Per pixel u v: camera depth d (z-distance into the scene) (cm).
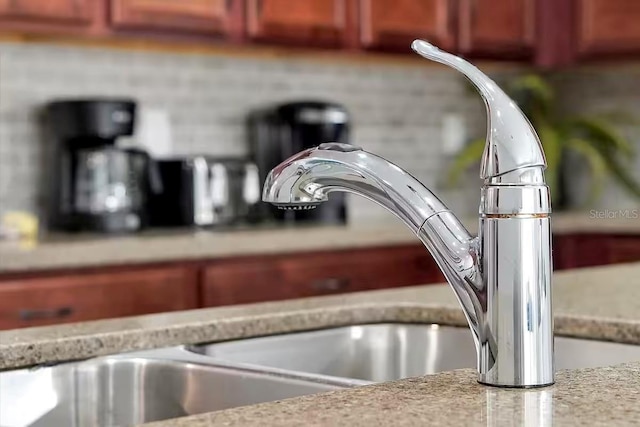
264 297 288
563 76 431
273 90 365
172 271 271
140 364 123
